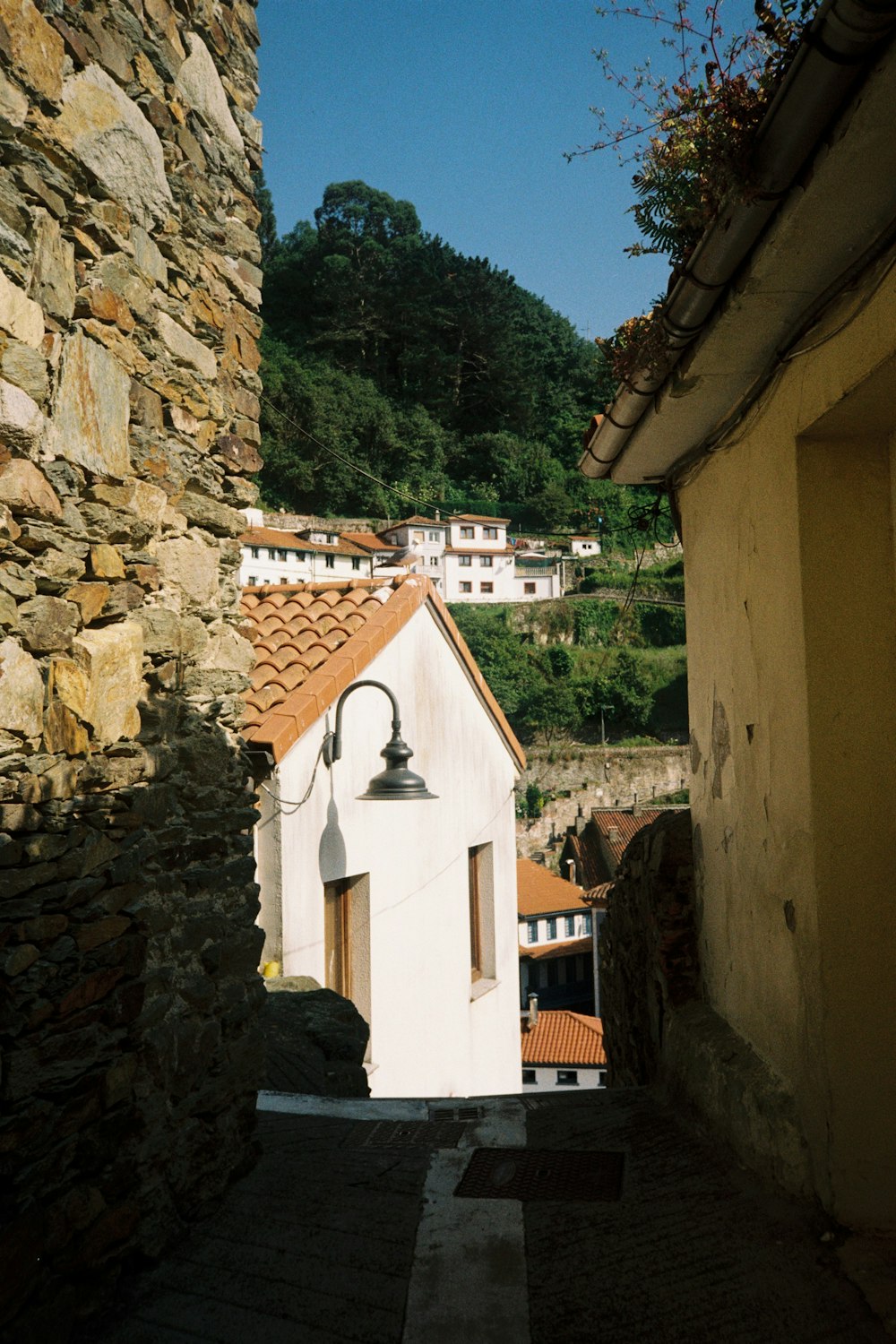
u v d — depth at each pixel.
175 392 3.49
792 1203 3.30
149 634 3.28
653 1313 2.78
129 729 3.11
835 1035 3.07
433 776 8.90
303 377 79.00
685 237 3.28
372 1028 7.74
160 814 3.30
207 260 3.75
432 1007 8.62
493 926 10.08
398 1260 3.12
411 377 91.25
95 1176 2.83
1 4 2.48
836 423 3.09
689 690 4.90
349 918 7.79
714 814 4.43
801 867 3.26
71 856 2.77
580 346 103.69
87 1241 2.75
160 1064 3.17
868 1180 3.04
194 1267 3.06
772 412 3.44
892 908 3.11
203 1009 3.52
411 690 8.60
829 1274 2.89
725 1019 4.32
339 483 77.50
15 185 2.55
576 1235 3.25
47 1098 2.64
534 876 39.12
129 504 3.14
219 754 3.76
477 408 93.00
